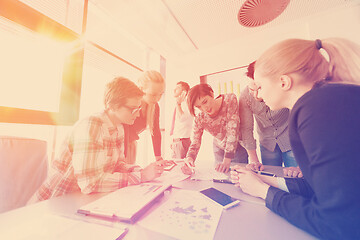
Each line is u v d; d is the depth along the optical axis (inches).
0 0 44.4
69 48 61.6
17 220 15.4
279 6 60.0
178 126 91.5
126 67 97.2
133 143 57.0
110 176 25.7
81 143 24.9
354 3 77.1
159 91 55.2
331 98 12.8
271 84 19.2
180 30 94.4
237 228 14.1
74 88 62.8
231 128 47.4
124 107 31.7
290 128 16.4
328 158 11.6
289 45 18.2
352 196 10.5
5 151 28.2
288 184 22.2
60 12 59.6
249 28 93.1
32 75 52.7
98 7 76.9
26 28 49.8
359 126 11.2
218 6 77.3
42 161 33.3
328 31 83.6
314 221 12.6
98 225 14.5
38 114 52.5
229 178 31.4
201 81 123.0
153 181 30.3
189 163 42.7
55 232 13.2
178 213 17.0
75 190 28.4
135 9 78.4
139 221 15.4
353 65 15.6
